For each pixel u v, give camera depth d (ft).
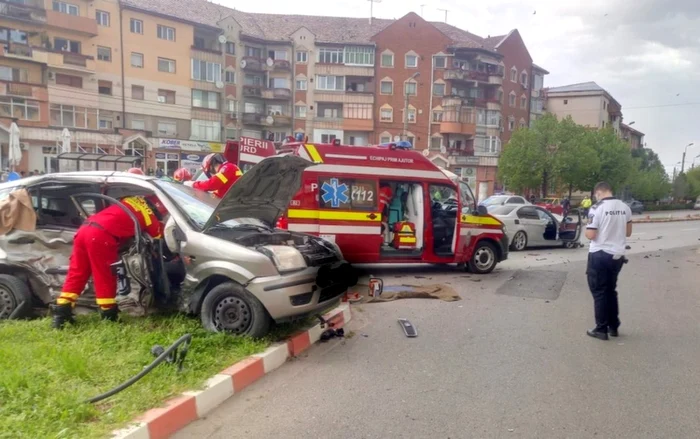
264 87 166.61
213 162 31.14
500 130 187.11
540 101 208.13
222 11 167.02
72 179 20.13
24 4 120.78
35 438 10.90
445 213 37.11
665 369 18.17
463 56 178.60
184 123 148.66
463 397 15.47
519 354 19.62
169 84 144.77
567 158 145.79
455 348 20.24
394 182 34.40
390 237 35.12
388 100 174.19
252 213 21.18
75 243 18.29
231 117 159.33
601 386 16.51
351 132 174.40
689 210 236.02
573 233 58.18
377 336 21.59
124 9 135.13
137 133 134.21
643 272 41.19
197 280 18.44
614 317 22.11
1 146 114.01
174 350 14.78
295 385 16.11
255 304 18.10
